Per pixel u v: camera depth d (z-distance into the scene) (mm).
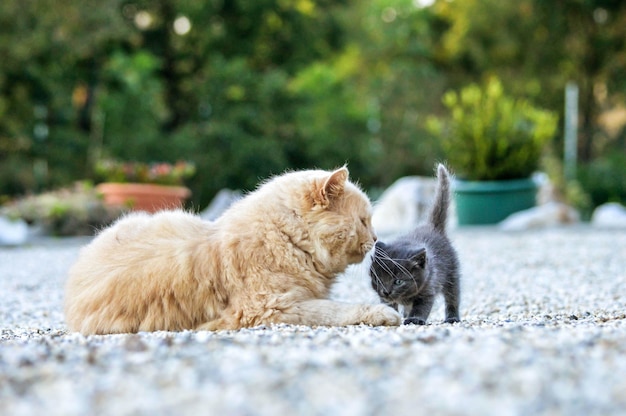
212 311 5035
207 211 19531
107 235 5461
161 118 29484
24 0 25016
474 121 18172
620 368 3094
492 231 15703
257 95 29281
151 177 18234
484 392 2770
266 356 3402
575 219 17719
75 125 29594
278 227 5105
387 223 18875
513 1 30922
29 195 21391
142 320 5023
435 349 3500
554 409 2578
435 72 33719
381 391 2805
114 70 27750
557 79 31984
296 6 32219
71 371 3188
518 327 4301
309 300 5055
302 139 30109
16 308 7578
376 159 31156
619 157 27969
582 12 30938
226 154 28500
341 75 33500
